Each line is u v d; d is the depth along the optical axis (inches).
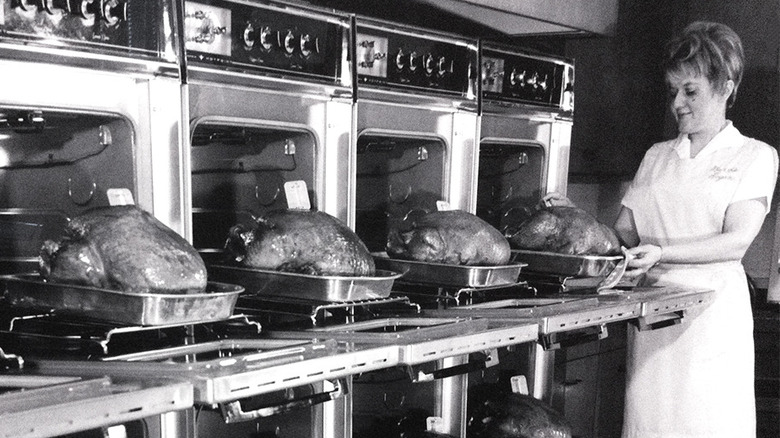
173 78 86.0
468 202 124.4
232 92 92.6
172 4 85.1
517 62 133.5
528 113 136.1
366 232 122.8
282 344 75.7
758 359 178.2
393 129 113.3
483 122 129.6
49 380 60.5
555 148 143.5
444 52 118.3
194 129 93.4
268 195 106.7
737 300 134.0
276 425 102.6
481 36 145.1
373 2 126.6
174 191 87.4
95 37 79.4
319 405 102.3
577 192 185.8
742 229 130.3
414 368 95.4
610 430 179.5
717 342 132.8
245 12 92.4
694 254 129.3
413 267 109.4
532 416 130.1
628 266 128.5
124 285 72.4
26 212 84.4
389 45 110.7
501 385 143.6
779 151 179.5
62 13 76.9
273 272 89.7
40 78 76.5
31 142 84.2
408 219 125.3
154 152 85.4
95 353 69.7
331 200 104.1
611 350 176.4
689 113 134.0
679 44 133.5
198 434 93.9
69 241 74.8
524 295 116.6
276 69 95.8
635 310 114.7
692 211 135.1
